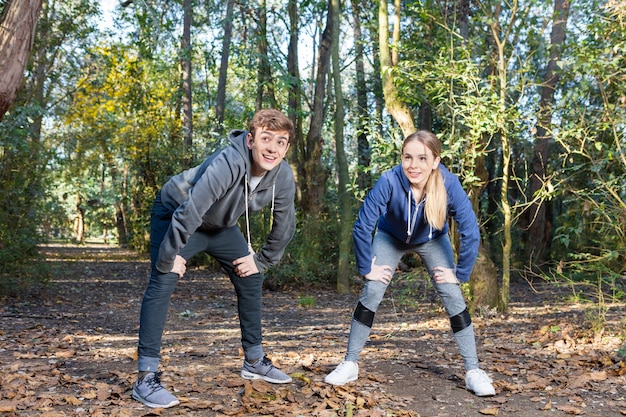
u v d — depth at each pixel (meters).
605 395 4.07
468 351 4.05
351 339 4.12
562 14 11.75
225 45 16.52
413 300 9.73
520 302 10.29
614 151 7.16
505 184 8.38
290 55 15.55
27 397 3.69
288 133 3.56
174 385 3.99
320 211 14.37
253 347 4.09
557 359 5.23
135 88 20.94
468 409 3.71
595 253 10.76
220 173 3.45
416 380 4.38
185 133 19.00
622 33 6.85
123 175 29.12
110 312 9.00
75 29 14.21
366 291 4.09
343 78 21.81
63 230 11.45
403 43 9.32
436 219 3.87
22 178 10.02
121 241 34.69
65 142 16.67
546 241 15.74
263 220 14.20
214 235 3.81
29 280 10.21
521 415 3.63
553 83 12.23
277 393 3.84
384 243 4.15
